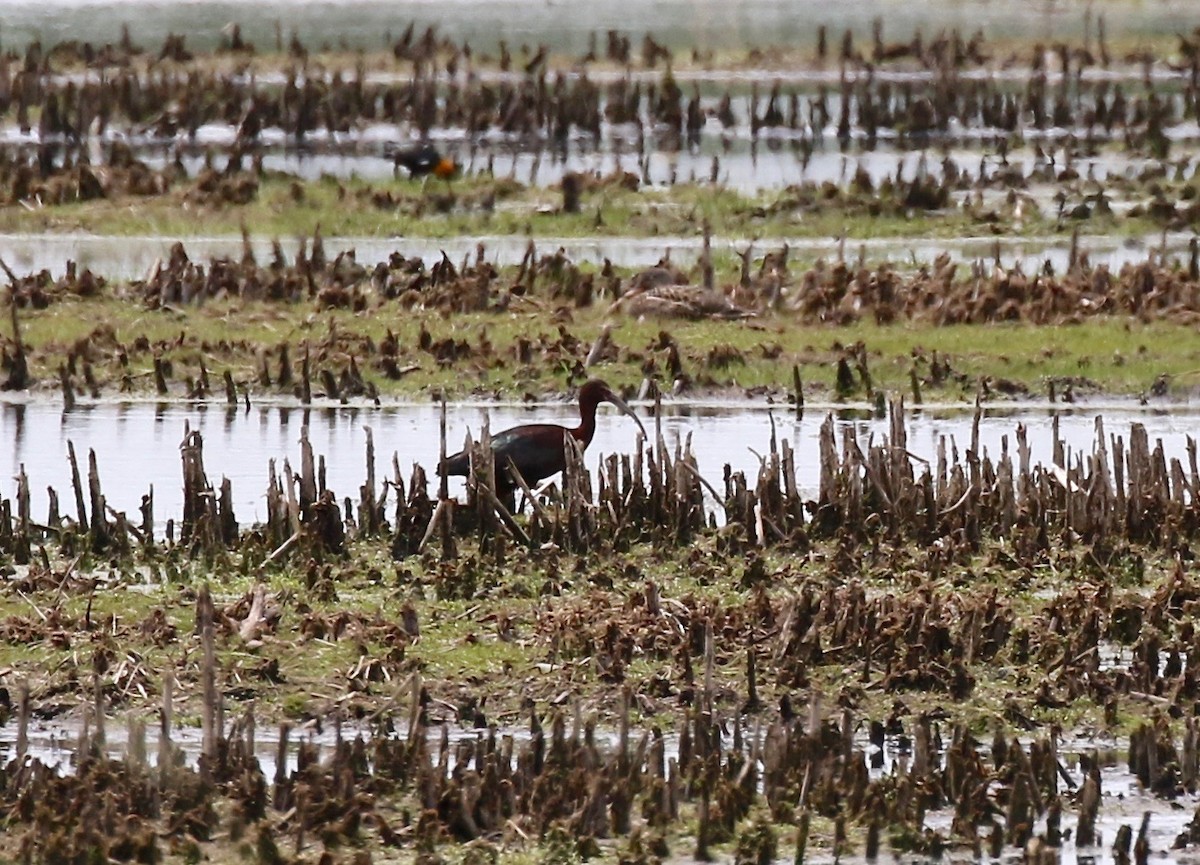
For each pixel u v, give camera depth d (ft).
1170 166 488.02
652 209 423.23
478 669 164.96
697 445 257.55
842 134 536.01
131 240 402.93
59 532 201.05
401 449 253.24
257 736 154.10
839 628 170.30
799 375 291.38
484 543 194.80
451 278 337.31
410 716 155.63
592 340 306.55
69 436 261.24
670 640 168.35
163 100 545.85
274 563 191.31
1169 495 212.02
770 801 141.69
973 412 282.56
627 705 146.92
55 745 152.46
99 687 147.02
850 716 148.77
